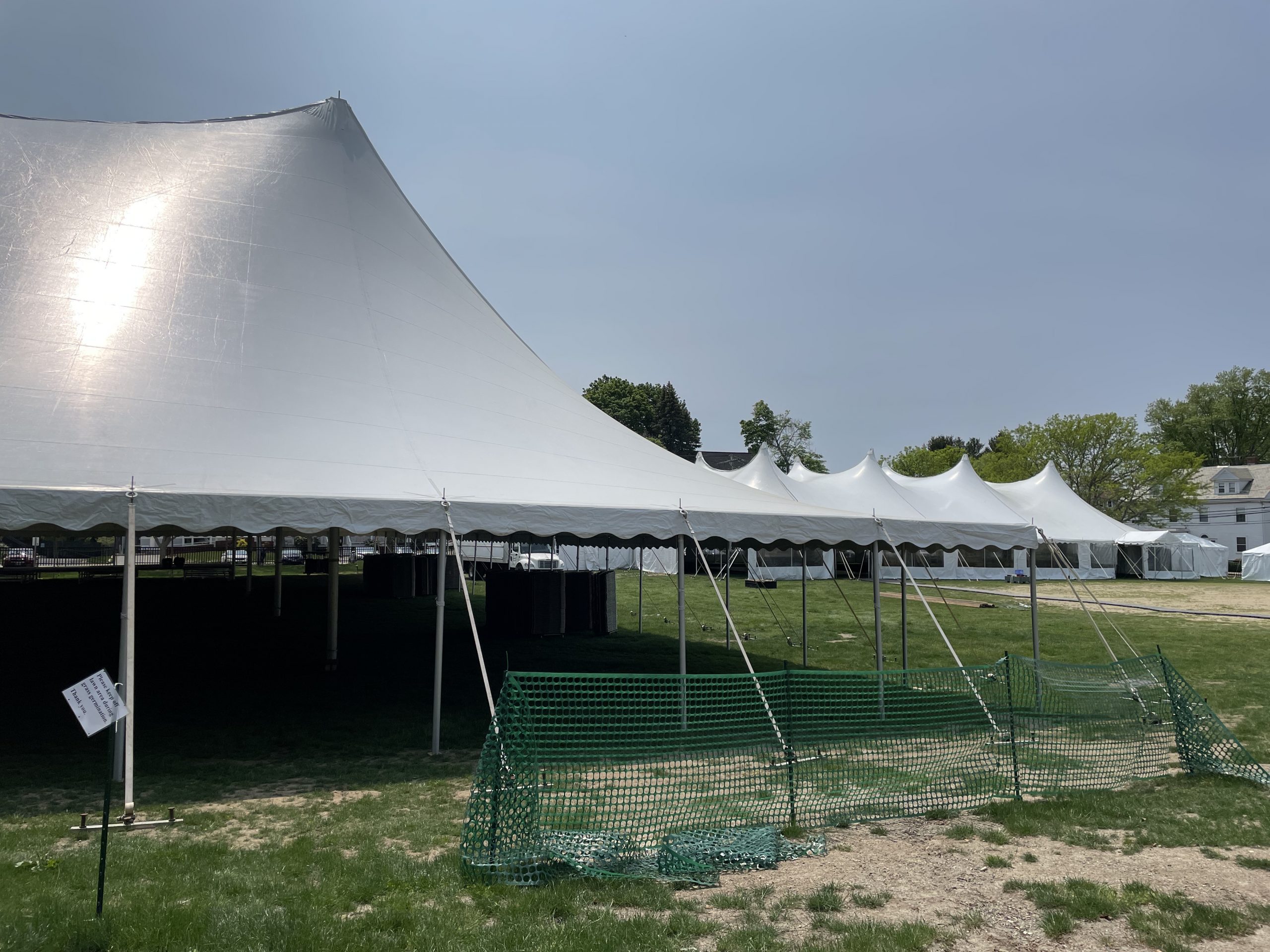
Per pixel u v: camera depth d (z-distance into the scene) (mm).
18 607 18062
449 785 6535
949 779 6742
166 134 11000
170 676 11086
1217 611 21922
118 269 8828
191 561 37094
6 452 6516
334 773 6863
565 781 6242
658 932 3857
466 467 8312
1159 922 4016
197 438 7371
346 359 9086
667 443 68812
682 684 7805
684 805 5906
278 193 10641
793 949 3719
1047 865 4875
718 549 12422
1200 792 6477
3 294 8156
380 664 12305
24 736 7898
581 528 7863
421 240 12289
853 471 30453
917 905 4285
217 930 3688
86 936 3572
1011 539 10430
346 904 4094
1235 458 64500
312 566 30609
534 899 4211
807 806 6012
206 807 5879
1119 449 43062
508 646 14375
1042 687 10211
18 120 10531
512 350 11594
